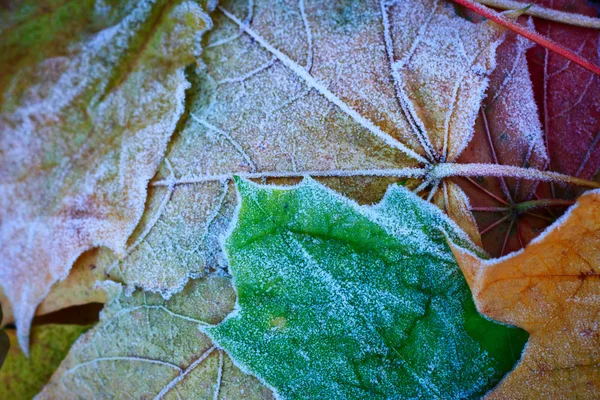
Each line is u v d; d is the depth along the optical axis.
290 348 0.27
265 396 0.29
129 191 0.29
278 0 0.29
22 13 0.30
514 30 0.28
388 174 0.29
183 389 0.29
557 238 0.27
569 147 0.30
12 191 0.30
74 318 0.31
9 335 0.31
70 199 0.30
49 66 0.30
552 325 0.27
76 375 0.30
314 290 0.27
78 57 0.30
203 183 0.29
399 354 0.27
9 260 0.30
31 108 0.30
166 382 0.29
